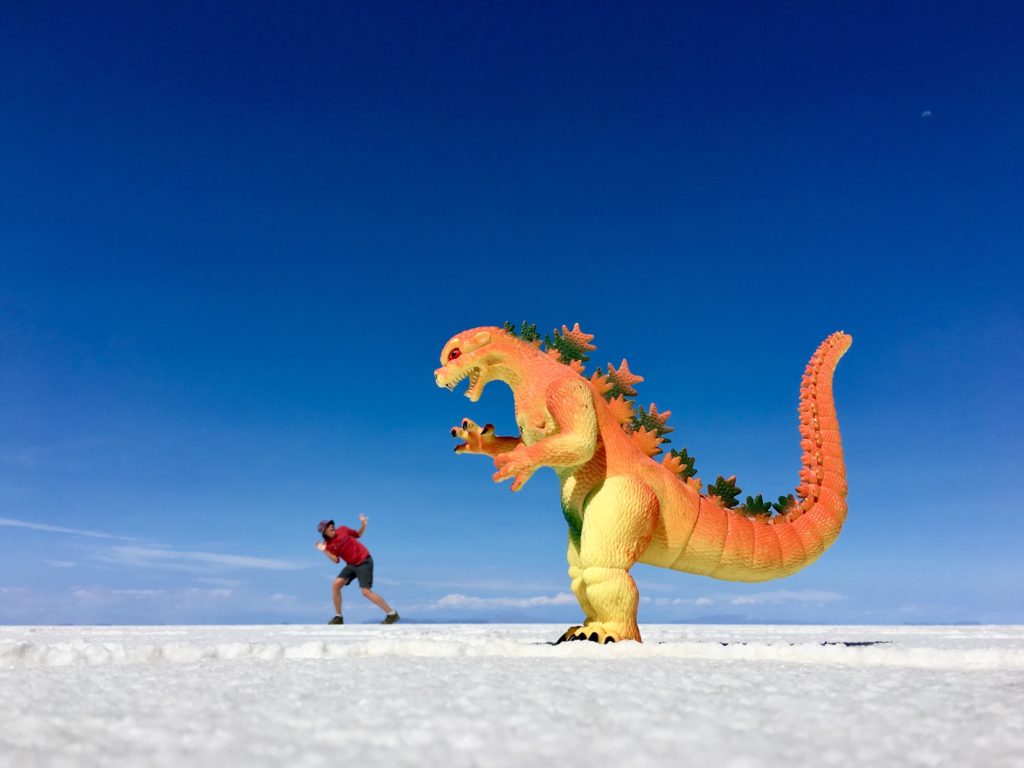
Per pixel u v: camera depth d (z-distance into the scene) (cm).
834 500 607
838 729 183
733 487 605
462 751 163
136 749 164
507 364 587
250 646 418
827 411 630
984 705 211
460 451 616
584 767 151
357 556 1393
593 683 260
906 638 694
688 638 696
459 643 434
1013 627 927
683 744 167
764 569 577
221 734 176
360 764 152
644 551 543
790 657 388
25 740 170
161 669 328
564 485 559
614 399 587
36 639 676
